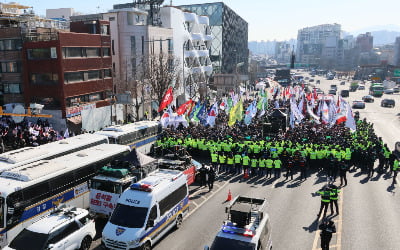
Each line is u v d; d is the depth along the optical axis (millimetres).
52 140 31797
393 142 38562
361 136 32938
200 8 113375
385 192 22625
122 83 51625
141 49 58469
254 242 11492
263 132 36188
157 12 71000
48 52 39125
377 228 17422
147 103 56719
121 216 14875
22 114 28844
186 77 71750
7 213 14828
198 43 87000
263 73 169500
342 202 20906
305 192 22734
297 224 17906
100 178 18156
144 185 15523
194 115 37562
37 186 16297
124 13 57312
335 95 98812
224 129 36094
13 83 41969
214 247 11617
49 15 94750
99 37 45594
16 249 13172
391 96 102562
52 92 39906
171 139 30875
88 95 44281
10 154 19391
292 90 63875
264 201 13648
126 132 28938
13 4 51281
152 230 14906
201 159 30703
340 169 23938
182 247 15578
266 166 25625
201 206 20578
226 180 25641
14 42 40562
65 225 14211
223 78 77250
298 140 30859
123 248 13961
